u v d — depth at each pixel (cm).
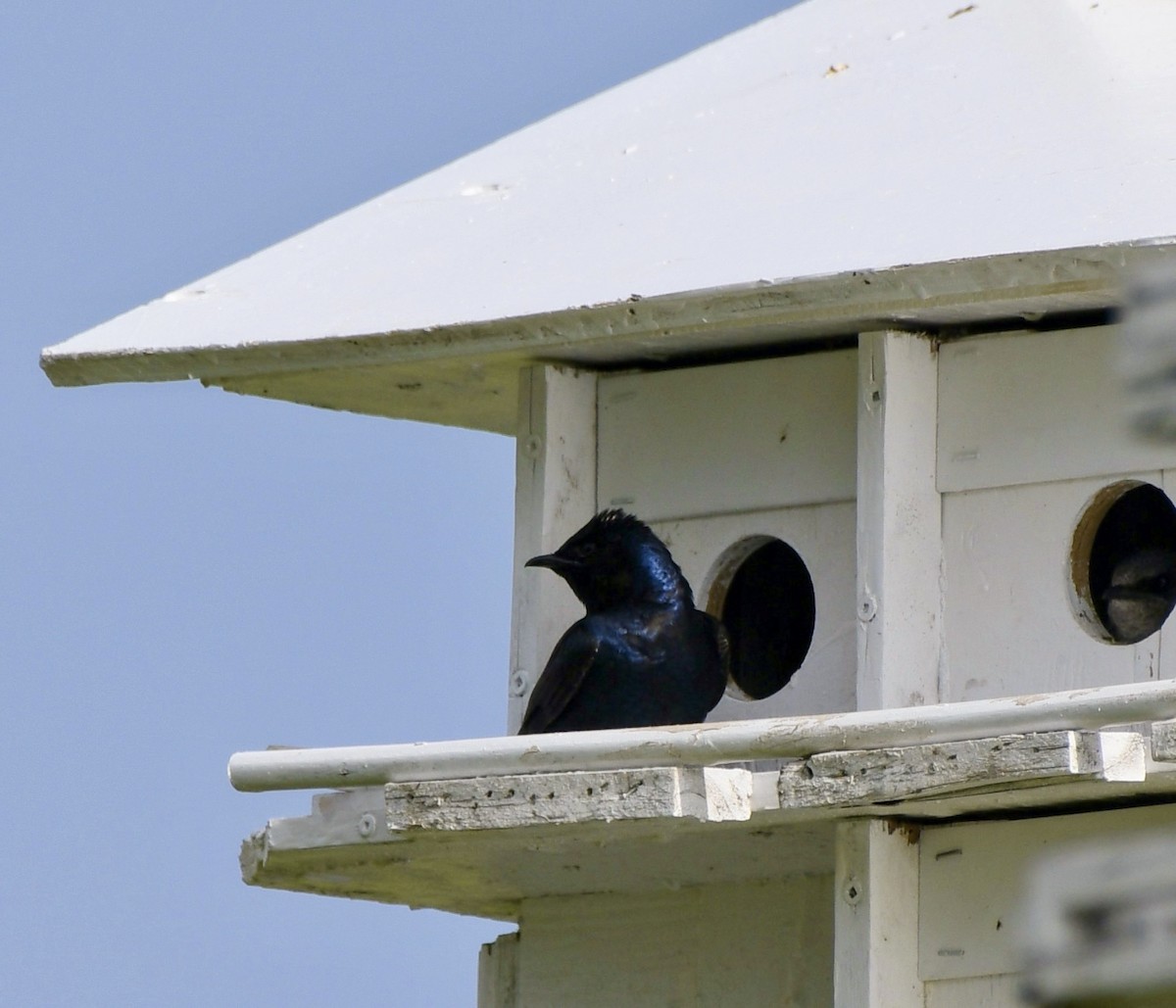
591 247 1153
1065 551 1097
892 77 1192
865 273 1040
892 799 1027
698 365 1206
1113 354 1093
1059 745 980
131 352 1198
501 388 1264
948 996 1095
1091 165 1057
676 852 1145
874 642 1104
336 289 1207
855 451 1156
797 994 1181
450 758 1078
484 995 1275
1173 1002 1052
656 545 1186
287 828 1137
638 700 1176
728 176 1168
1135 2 1191
